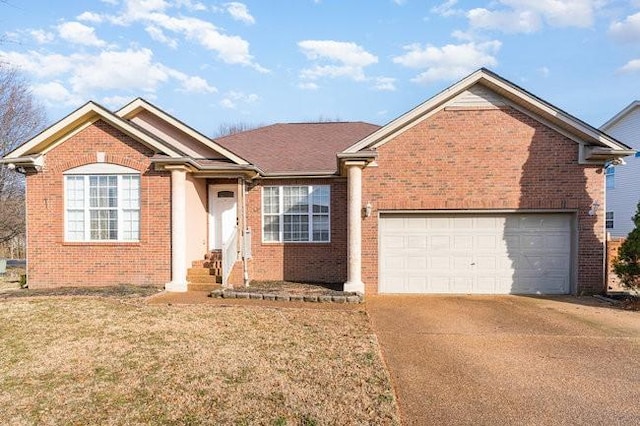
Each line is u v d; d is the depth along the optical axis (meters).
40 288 13.00
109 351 6.96
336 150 16.98
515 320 9.59
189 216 13.75
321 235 15.21
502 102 12.62
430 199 12.80
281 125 20.31
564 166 12.50
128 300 10.83
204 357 6.68
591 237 12.48
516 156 12.61
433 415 4.96
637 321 9.45
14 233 30.03
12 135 30.39
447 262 13.09
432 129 12.80
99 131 13.23
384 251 13.21
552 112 12.11
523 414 4.99
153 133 14.96
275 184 15.29
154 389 5.49
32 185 13.32
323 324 8.88
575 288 12.59
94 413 4.87
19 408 5.00
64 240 13.22
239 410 4.90
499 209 12.67
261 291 12.26
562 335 8.34
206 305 10.57
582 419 4.87
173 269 12.88
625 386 5.82
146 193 13.08
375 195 12.95
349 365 6.39
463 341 7.93
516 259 12.93
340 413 4.84
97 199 13.27
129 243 13.09
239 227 14.25
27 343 7.38
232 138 18.81
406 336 8.27
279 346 7.28
